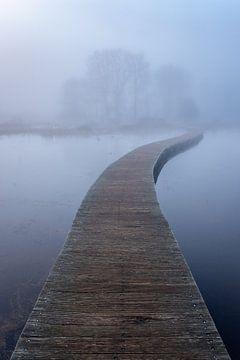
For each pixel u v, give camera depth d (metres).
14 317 7.08
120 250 7.59
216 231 12.03
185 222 12.90
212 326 5.07
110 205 10.90
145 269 6.73
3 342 6.36
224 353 4.57
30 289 8.11
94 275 6.49
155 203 11.08
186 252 10.39
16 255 9.86
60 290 5.98
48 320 5.18
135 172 15.97
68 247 7.74
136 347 4.66
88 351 4.58
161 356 4.52
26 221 12.70
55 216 13.29
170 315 5.31
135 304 5.58
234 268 9.41
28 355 4.51
